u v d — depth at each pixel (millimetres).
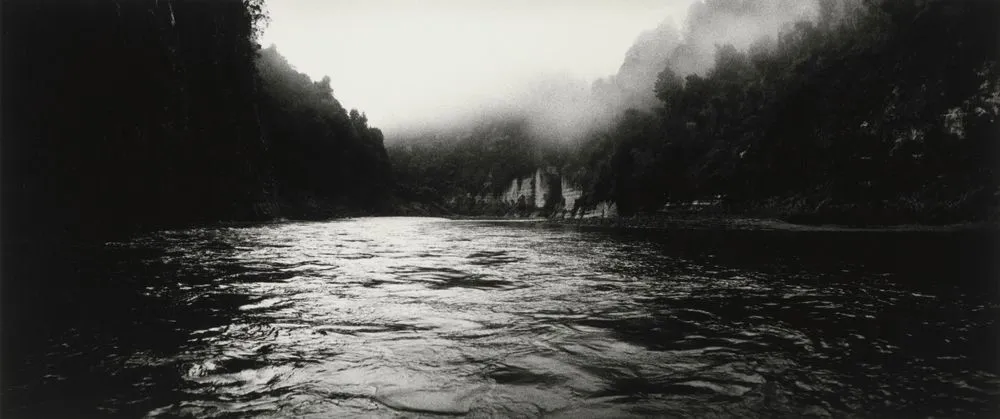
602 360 3527
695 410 2684
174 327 4508
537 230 27359
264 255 11891
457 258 11352
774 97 26875
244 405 2770
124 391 2963
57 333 4262
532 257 11508
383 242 17406
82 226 21172
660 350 3766
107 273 8227
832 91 24297
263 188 44531
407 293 6406
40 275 7918
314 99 86375
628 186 34969
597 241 17109
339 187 83000
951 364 3359
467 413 2662
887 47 23078
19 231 17609
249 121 44219
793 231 19844
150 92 27812
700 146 32125
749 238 16500
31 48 19453
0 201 17578
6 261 9805
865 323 4551
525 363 3473
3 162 17906
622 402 2797
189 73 34938
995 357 3482
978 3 19703
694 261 10109
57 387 3016
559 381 3123
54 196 20297
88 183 22703
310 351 3770
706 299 5859
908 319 4688
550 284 7152
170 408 2723
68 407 2729
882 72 22891
